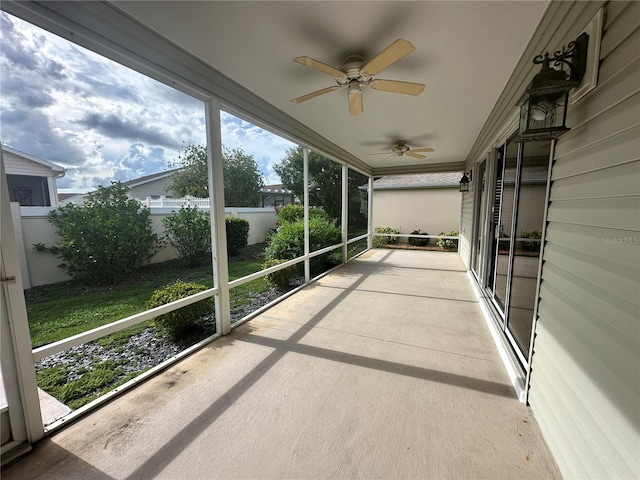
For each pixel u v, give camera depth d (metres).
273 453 1.55
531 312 2.51
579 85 1.34
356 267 6.50
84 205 4.27
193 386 2.13
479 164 5.21
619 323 1.06
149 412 1.86
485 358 2.52
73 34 1.71
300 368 2.37
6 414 1.50
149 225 5.05
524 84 2.28
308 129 4.47
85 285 4.40
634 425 0.97
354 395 2.02
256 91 3.11
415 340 2.88
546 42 1.80
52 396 2.24
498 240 3.40
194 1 1.74
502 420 1.77
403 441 1.62
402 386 2.12
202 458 1.52
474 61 2.39
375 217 11.70
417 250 9.27
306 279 5.05
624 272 1.03
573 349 1.37
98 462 1.50
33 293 3.98
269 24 1.95
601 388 1.15
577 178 1.38
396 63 2.43
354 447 1.58
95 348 3.00
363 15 1.83
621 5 1.07
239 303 4.52
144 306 3.86
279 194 14.29
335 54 2.31
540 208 2.35
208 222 6.01
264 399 1.98
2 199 1.45
